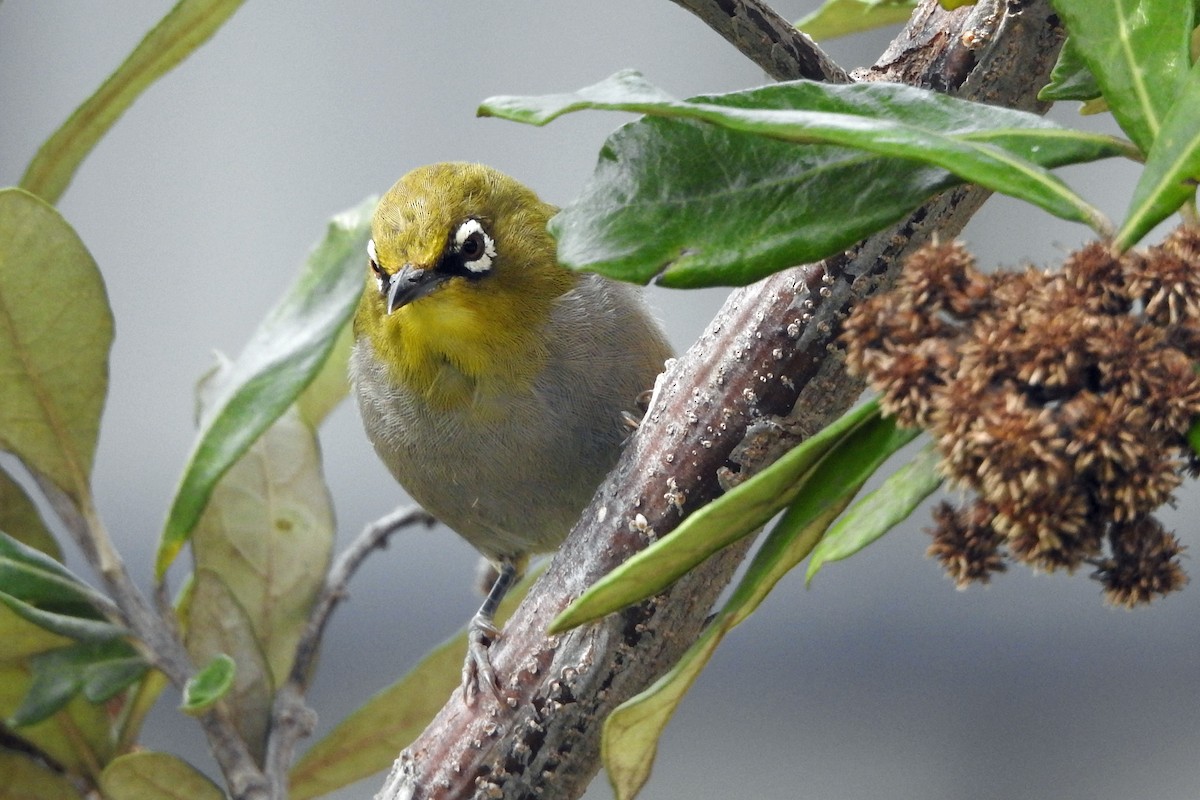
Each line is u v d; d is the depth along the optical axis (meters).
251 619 1.95
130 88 1.94
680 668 1.89
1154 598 1.89
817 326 1.92
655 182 1.90
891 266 1.92
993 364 1.79
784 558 1.89
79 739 1.94
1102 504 1.79
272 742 1.94
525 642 1.93
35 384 1.94
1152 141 1.89
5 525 1.94
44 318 1.93
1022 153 1.89
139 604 1.94
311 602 1.95
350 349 1.98
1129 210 1.85
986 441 1.76
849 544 1.89
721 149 1.90
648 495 1.92
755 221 1.89
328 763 1.95
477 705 1.93
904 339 1.89
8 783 1.94
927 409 1.85
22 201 1.93
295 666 1.95
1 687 1.94
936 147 1.89
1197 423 1.77
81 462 1.94
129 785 1.93
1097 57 1.89
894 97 1.89
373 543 1.96
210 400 1.95
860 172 1.90
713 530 1.89
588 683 1.92
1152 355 1.76
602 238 1.89
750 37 1.92
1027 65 1.92
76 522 1.94
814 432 1.92
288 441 1.96
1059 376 1.76
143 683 1.95
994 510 1.88
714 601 1.92
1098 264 1.82
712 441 1.92
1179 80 1.89
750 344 1.92
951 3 1.91
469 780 1.93
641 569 1.89
